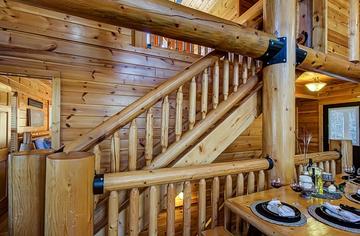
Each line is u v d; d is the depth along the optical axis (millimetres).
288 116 1957
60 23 2621
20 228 1168
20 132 3846
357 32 3064
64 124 2668
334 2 2867
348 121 4555
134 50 3043
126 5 1285
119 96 2963
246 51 1859
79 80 2732
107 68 2881
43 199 1194
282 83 1959
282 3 1979
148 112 1616
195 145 1832
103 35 2850
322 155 2473
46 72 2557
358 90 4367
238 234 1786
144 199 1552
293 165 1985
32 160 1182
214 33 1619
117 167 1492
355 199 1497
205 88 1900
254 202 1448
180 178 1513
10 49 2396
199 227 1651
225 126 2000
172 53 3305
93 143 1413
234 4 4504
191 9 1526
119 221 1492
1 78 2875
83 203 1098
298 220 1177
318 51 2490
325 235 1027
